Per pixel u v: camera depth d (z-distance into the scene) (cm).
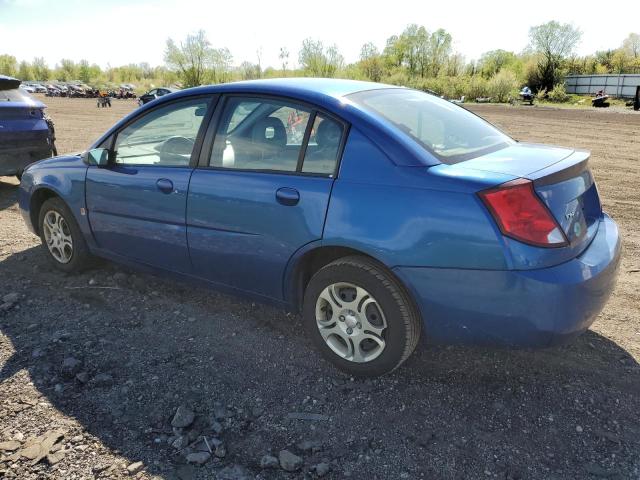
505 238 237
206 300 394
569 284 238
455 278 249
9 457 236
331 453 239
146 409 270
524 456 235
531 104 4303
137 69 13888
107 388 287
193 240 340
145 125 370
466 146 297
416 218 253
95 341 337
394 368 283
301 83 324
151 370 304
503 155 289
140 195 361
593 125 1966
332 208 276
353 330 288
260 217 303
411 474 225
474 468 229
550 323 241
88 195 398
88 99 5991
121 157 385
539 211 239
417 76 7381
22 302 393
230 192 314
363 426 256
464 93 5253
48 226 445
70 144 1300
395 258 259
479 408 268
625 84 5028
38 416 264
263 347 329
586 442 244
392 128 279
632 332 344
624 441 244
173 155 353
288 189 291
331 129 289
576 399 274
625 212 659
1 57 14825
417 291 260
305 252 289
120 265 458
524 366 304
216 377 297
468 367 303
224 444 245
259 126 315
